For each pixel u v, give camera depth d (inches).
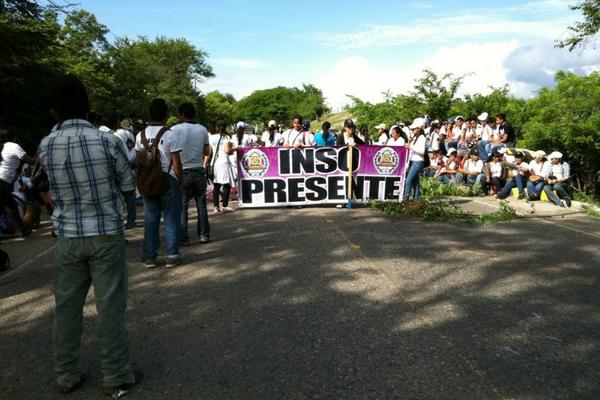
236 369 117.6
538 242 243.0
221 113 3181.6
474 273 191.2
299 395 106.0
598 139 468.8
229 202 386.0
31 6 509.7
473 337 134.6
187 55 2484.0
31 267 207.8
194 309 155.9
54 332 108.1
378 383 110.6
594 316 150.2
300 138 359.3
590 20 488.4
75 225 102.9
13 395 108.8
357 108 858.8
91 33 1240.8
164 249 231.1
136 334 138.0
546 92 572.4
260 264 203.5
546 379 113.0
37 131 523.5
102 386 111.8
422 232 263.1
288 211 332.5
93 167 102.8
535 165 373.7
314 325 142.3
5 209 269.7
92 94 1014.4
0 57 481.7
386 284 177.6
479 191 409.4
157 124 195.5
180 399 105.7
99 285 105.3
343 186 346.0
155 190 192.1
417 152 338.0
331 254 217.2
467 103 764.6
